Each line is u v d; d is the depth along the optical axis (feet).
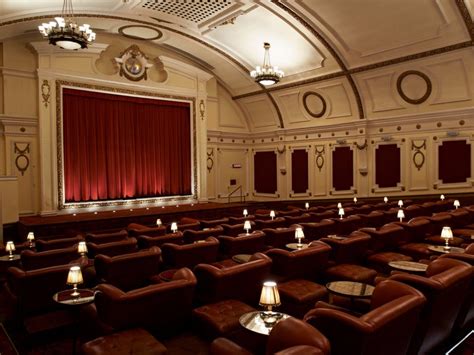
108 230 31.32
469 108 32.76
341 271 15.19
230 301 11.96
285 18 31.73
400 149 37.47
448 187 34.76
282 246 20.86
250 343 10.82
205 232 21.29
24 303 12.96
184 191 43.73
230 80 46.24
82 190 36.88
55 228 29.63
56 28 25.77
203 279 12.33
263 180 50.16
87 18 33.06
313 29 32.17
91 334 11.45
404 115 36.63
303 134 45.19
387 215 26.50
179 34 37.27
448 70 32.27
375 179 39.27
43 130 33.96
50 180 34.37
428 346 9.68
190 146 43.80
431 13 27.76
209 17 33.22
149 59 40.32
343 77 37.55
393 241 19.10
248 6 30.45
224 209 40.29
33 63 34.09
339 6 28.99
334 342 7.54
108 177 38.58
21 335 12.99
